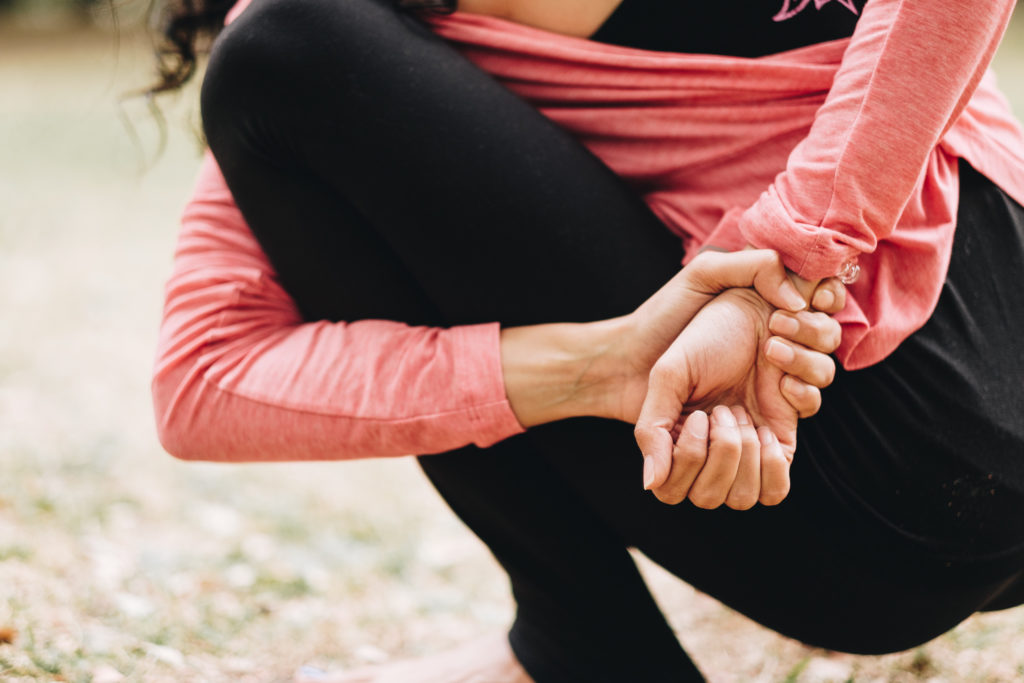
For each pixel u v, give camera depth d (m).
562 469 0.99
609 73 0.98
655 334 0.89
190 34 1.26
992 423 0.90
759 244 0.88
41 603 1.43
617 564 1.08
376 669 1.30
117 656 1.33
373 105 0.89
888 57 0.84
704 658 1.50
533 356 0.91
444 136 0.90
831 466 0.89
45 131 7.77
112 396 2.82
